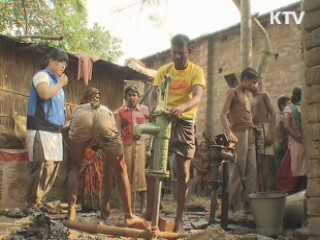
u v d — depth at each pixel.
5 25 12.64
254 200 4.13
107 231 3.29
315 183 3.37
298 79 13.88
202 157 9.91
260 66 9.51
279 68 14.44
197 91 4.07
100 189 5.96
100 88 8.41
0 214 4.90
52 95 4.89
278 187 5.48
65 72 7.73
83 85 8.03
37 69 7.21
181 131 4.01
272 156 5.56
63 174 6.52
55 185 6.42
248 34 9.28
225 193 4.28
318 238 3.31
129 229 3.24
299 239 3.89
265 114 5.54
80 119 3.77
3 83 6.65
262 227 4.08
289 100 6.89
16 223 3.73
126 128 5.95
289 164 5.46
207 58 17.06
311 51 3.49
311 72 3.46
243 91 5.12
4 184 5.39
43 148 4.87
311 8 3.52
